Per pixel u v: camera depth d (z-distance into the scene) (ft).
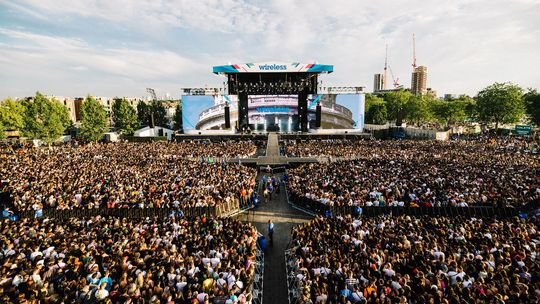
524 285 33.04
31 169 103.09
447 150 150.41
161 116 316.40
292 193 89.61
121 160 128.47
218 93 211.61
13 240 49.80
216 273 40.29
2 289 34.27
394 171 100.73
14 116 212.02
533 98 250.16
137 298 33.68
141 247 47.09
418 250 44.29
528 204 73.10
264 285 50.83
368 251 43.60
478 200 73.67
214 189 84.02
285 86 225.35
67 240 49.47
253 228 59.98
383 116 326.44
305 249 47.24
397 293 33.09
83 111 221.25
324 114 209.97
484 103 256.11
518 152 147.33
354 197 77.00
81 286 35.94
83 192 80.53
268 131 216.13
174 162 123.75
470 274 39.04
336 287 36.76
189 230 56.54
